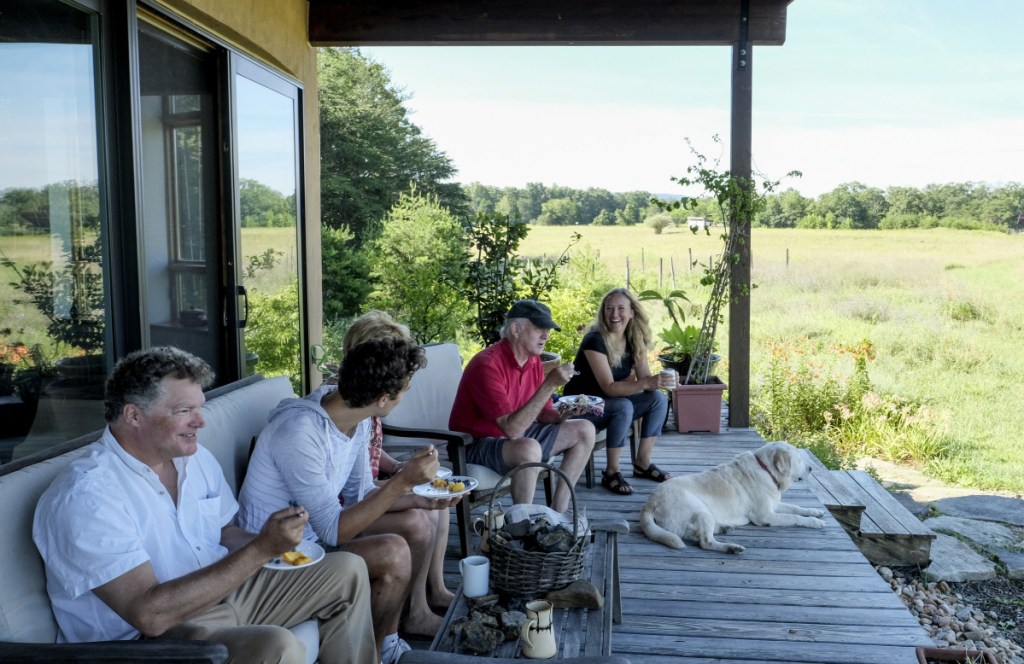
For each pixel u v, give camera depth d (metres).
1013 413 9.56
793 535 3.92
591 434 3.90
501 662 1.78
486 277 6.70
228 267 4.46
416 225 13.88
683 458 5.24
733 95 5.79
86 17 3.18
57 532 1.81
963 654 2.89
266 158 4.96
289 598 2.27
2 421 2.78
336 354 13.34
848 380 8.90
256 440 2.76
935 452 7.87
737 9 5.64
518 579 2.26
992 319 13.30
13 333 2.82
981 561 4.61
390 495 2.40
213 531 2.28
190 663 1.63
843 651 2.82
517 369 3.75
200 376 2.04
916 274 15.30
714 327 5.98
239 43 4.55
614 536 2.88
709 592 3.28
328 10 5.65
